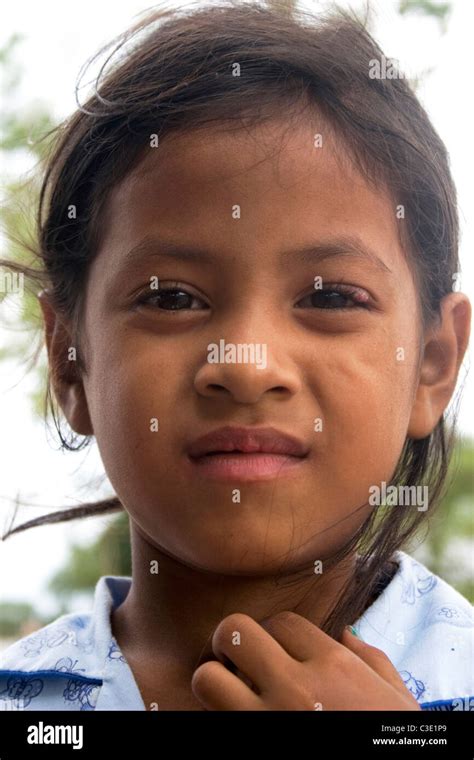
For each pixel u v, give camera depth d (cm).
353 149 105
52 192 132
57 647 121
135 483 101
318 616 109
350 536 104
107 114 111
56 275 128
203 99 103
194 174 99
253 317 96
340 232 100
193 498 97
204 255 98
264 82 105
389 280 105
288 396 96
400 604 117
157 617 112
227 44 110
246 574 100
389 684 96
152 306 101
